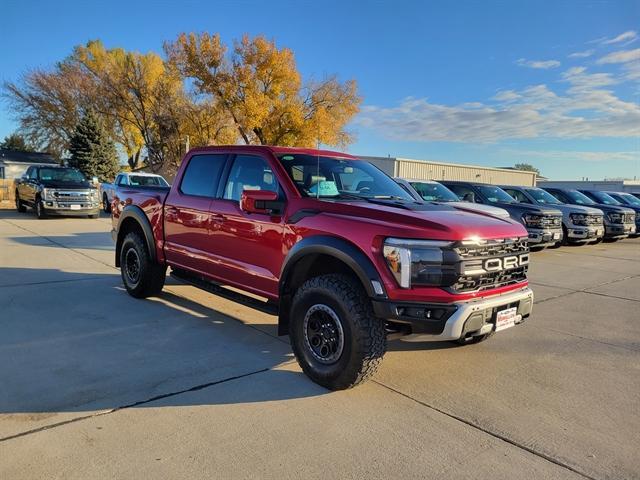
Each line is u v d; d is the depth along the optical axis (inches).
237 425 130.3
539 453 121.2
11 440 119.4
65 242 472.1
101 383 153.5
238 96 1674.5
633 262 467.5
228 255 194.9
